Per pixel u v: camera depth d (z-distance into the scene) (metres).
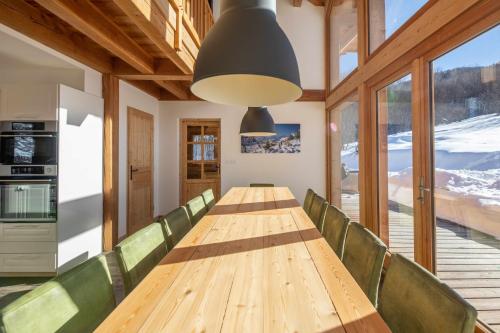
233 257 1.42
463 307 0.76
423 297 0.90
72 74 3.46
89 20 2.32
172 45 2.77
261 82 1.70
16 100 2.86
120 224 4.29
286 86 1.64
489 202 1.79
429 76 2.37
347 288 1.08
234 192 3.93
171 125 5.86
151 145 5.50
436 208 2.30
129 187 4.57
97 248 3.57
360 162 3.76
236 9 1.37
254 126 3.94
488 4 1.72
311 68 5.93
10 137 2.85
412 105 2.56
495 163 1.74
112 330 0.81
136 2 2.01
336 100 4.98
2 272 2.86
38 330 0.83
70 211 3.04
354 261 1.50
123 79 4.12
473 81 1.90
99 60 3.47
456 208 2.08
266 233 1.87
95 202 3.53
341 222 1.88
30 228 2.86
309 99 5.86
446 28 2.09
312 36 5.93
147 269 1.51
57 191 2.86
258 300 0.98
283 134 5.91
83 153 3.27
